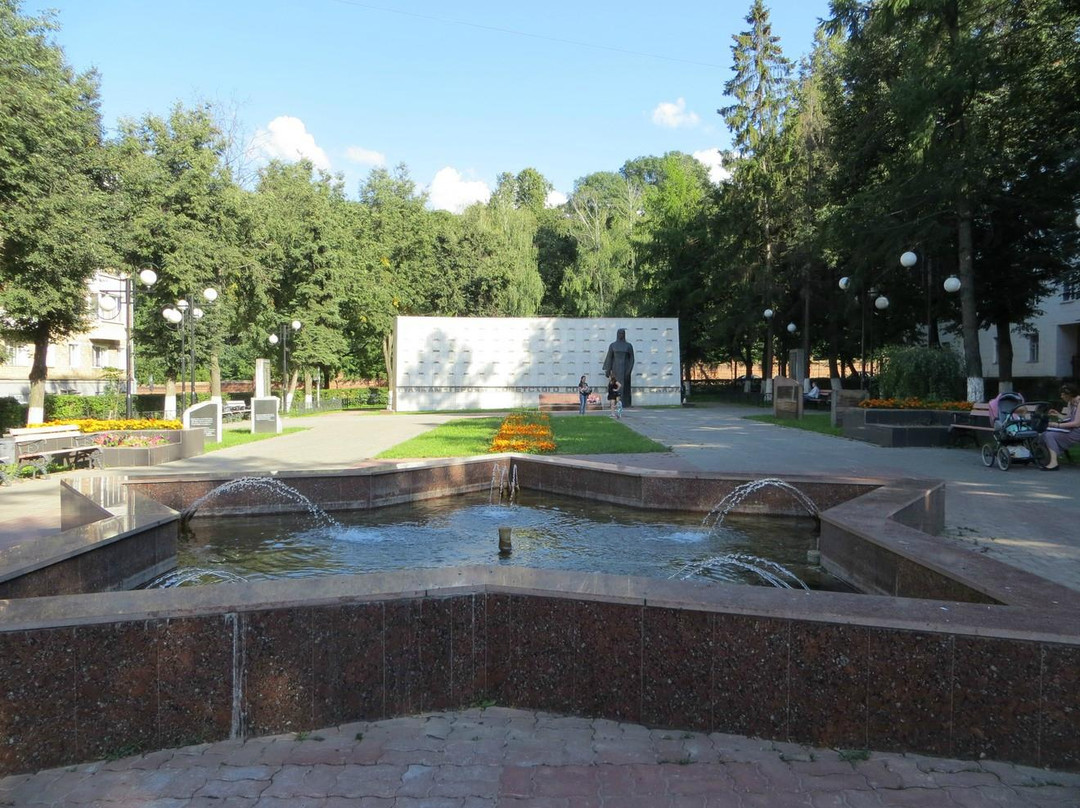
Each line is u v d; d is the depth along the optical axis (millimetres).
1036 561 6188
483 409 35781
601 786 3113
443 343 36094
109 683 3461
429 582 4020
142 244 25562
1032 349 41312
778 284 35969
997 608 3602
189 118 27250
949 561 4828
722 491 9664
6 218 18234
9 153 18250
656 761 3344
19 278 20344
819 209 31391
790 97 36625
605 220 57562
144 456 14055
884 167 22922
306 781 3184
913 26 20438
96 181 23594
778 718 3545
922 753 3361
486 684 3990
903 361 20844
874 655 3412
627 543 8086
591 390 32281
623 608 3773
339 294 35844
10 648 3330
